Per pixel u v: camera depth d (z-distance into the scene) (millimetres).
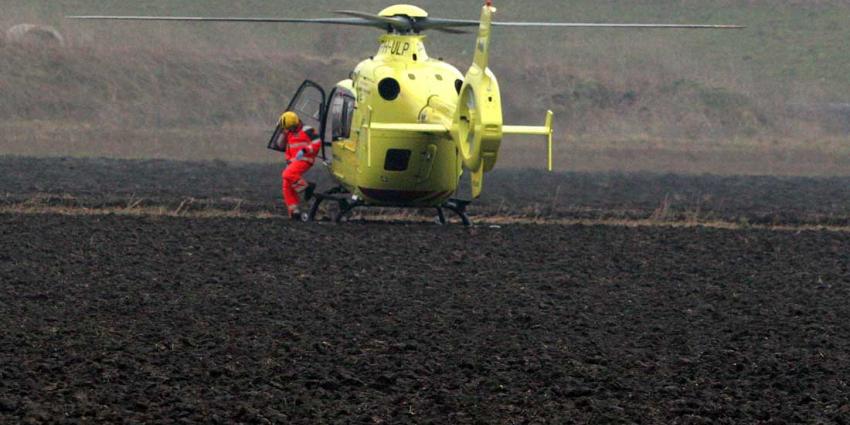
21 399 35938
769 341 47719
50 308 49875
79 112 172000
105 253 64938
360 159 80062
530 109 195750
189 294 54000
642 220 93750
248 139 163750
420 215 91812
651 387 39969
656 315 52719
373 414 35906
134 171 121000
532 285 59219
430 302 53906
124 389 37594
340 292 55625
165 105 178250
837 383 40812
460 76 80562
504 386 39438
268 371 40594
